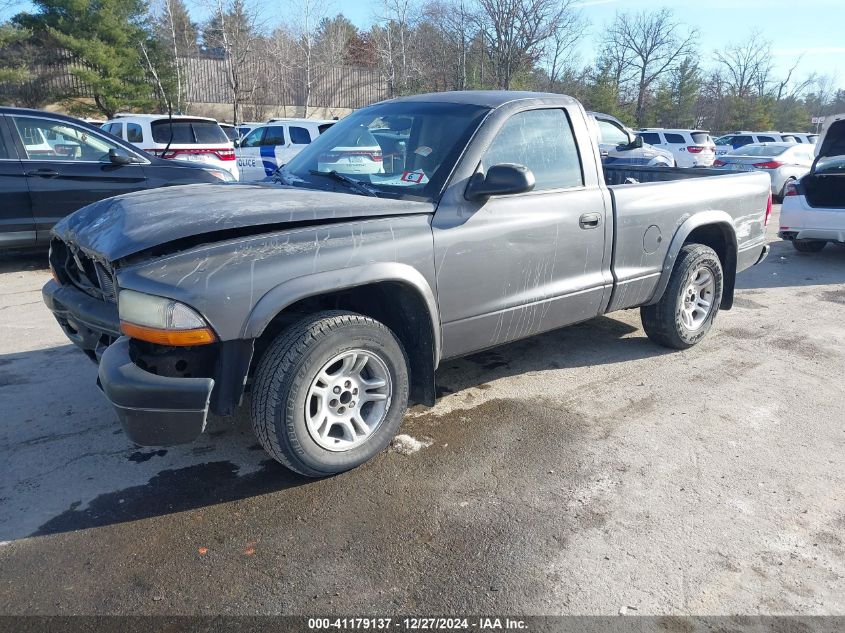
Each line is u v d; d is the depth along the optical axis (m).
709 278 4.95
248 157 15.12
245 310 2.65
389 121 3.85
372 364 3.14
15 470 3.18
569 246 3.85
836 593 2.46
